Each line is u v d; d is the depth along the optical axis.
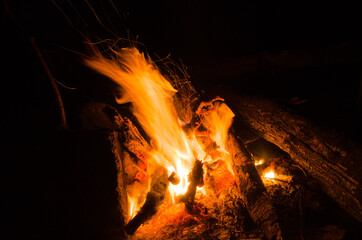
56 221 1.93
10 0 3.39
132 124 2.68
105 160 2.03
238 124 3.28
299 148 2.62
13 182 1.95
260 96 3.58
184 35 5.54
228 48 5.67
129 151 2.60
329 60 4.10
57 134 2.07
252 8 5.45
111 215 1.99
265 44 5.52
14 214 1.92
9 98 2.57
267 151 3.19
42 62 2.18
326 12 5.03
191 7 5.43
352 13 4.84
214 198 2.54
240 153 2.62
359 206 2.09
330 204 2.42
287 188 2.59
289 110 3.05
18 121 2.33
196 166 2.53
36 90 2.68
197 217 2.34
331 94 4.25
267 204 2.11
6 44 2.53
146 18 5.20
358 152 2.30
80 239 1.92
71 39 3.83
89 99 2.95
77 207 1.96
